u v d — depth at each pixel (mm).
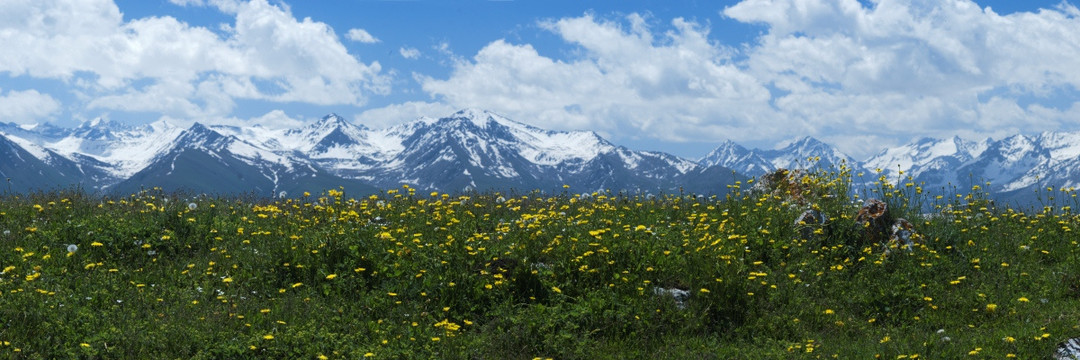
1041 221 18125
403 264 12953
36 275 12273
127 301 11719
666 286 12891
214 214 17031
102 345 9992
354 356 10250
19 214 16656
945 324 12516
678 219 17641
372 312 11898
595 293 12219
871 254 15000
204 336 10430
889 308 13047
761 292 12953
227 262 13891
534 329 11258
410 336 10875
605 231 14320
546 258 13477
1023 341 11141
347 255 13453
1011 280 14352
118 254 14398
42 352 9742
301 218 16859
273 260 13477
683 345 11281
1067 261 15328
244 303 11906
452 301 12078
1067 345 10992
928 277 14242
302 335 10547
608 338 11469
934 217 17484
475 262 13086
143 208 17391
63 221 16062
